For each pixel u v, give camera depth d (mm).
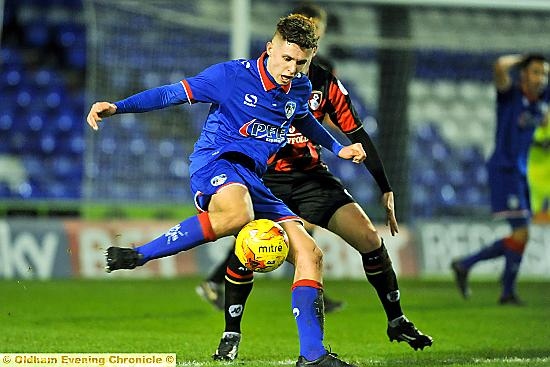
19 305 33094
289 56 17625
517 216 36906
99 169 56438
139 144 57781
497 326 28641
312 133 19812
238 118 18484
